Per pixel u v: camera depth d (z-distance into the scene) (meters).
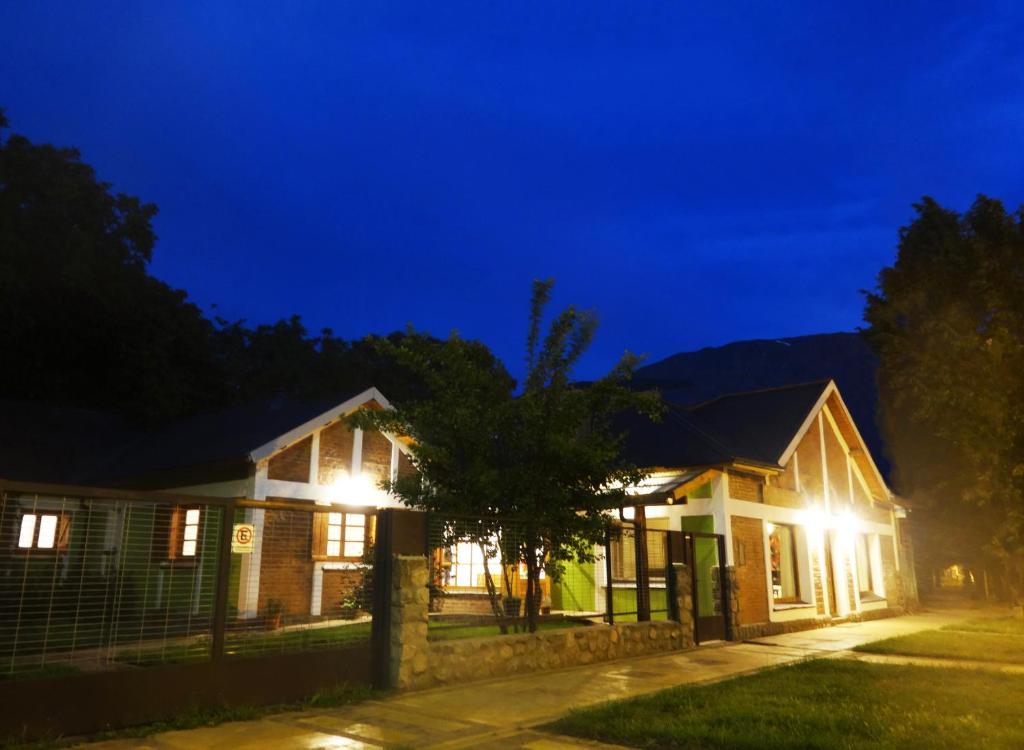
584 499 11.96
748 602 16.22
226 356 37.19
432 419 11.70
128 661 8.43
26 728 6.23
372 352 39.72
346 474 15.41
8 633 9.09
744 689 9.12
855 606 20.80
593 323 12.69
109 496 7.04
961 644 14.27
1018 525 9.47
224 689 7.58
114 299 25.64
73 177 29.77
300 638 9.03
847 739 6.59
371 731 7.05
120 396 24.45
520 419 11.95
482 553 11.66
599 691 9.25
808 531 19.33
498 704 8.38
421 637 9.21
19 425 20.11
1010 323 9.94
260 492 14.05
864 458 22.69
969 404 9.48
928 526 29.86
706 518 15.99
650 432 17.97
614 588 16.23
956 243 23.34
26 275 25.47
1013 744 6.52
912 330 26.05
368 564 10.80
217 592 7.77
